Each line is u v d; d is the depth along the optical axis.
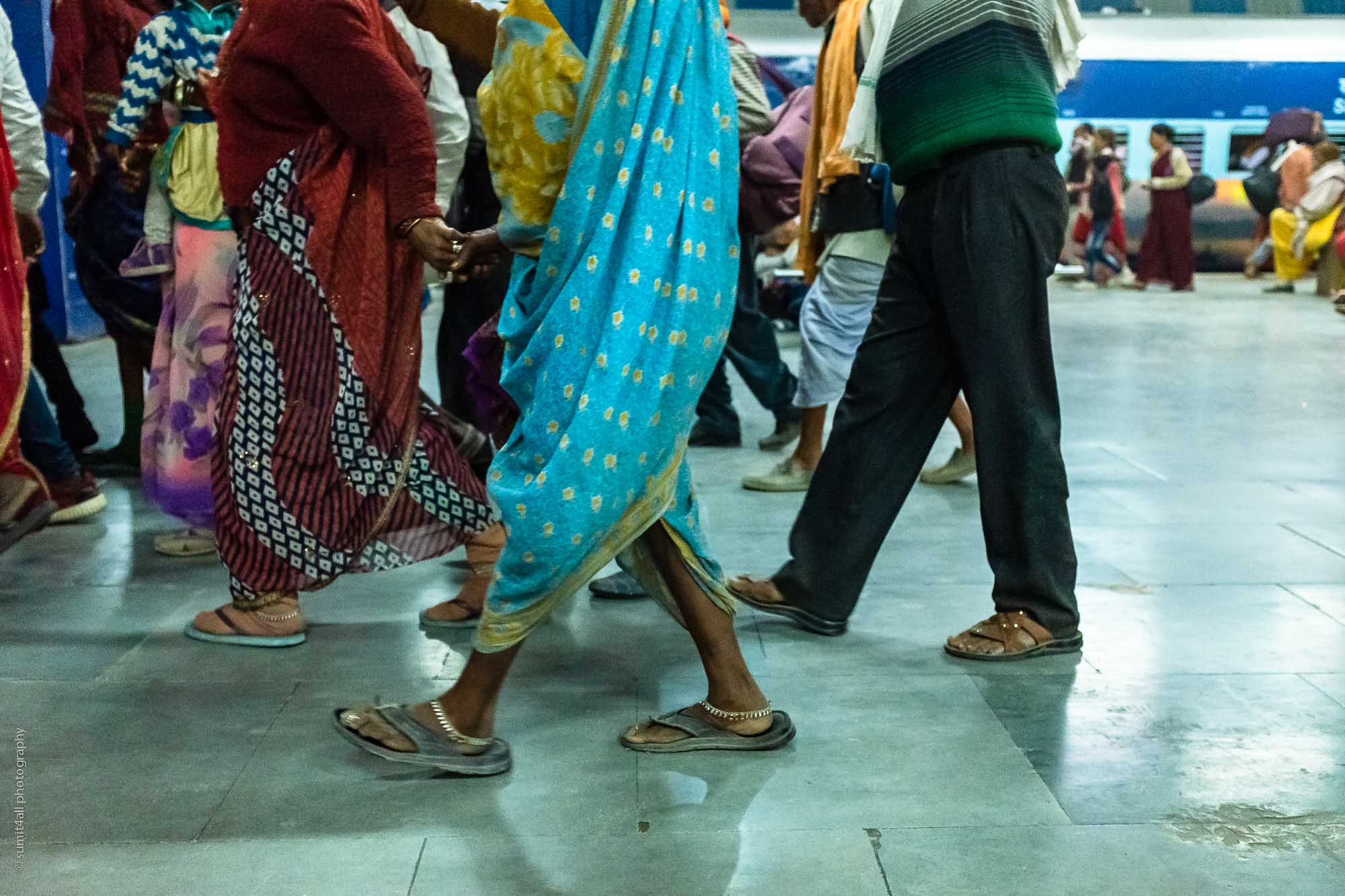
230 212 3.15
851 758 2.58
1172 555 4.03
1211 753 2.59
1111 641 3.24
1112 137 15.84
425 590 3.72
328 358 3.11
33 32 8.62
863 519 3.28
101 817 2.33
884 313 3.26
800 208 5.31
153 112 3.81
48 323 9.25
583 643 3.28
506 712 2.82
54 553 4.09
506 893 2.07
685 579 2.58
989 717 2.78
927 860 2.17
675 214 2.34
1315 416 6.67
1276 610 3.48
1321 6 16.97
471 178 4.54
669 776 2.50
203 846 2.23
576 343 2.32
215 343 3.78
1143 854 2.19
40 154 4.04
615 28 2.31
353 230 3.08
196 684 2.98
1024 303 3.06
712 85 2.38
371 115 2.91
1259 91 17.08
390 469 3.16
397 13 3.71
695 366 2.40
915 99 3.08
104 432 6.12
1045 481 3.12
